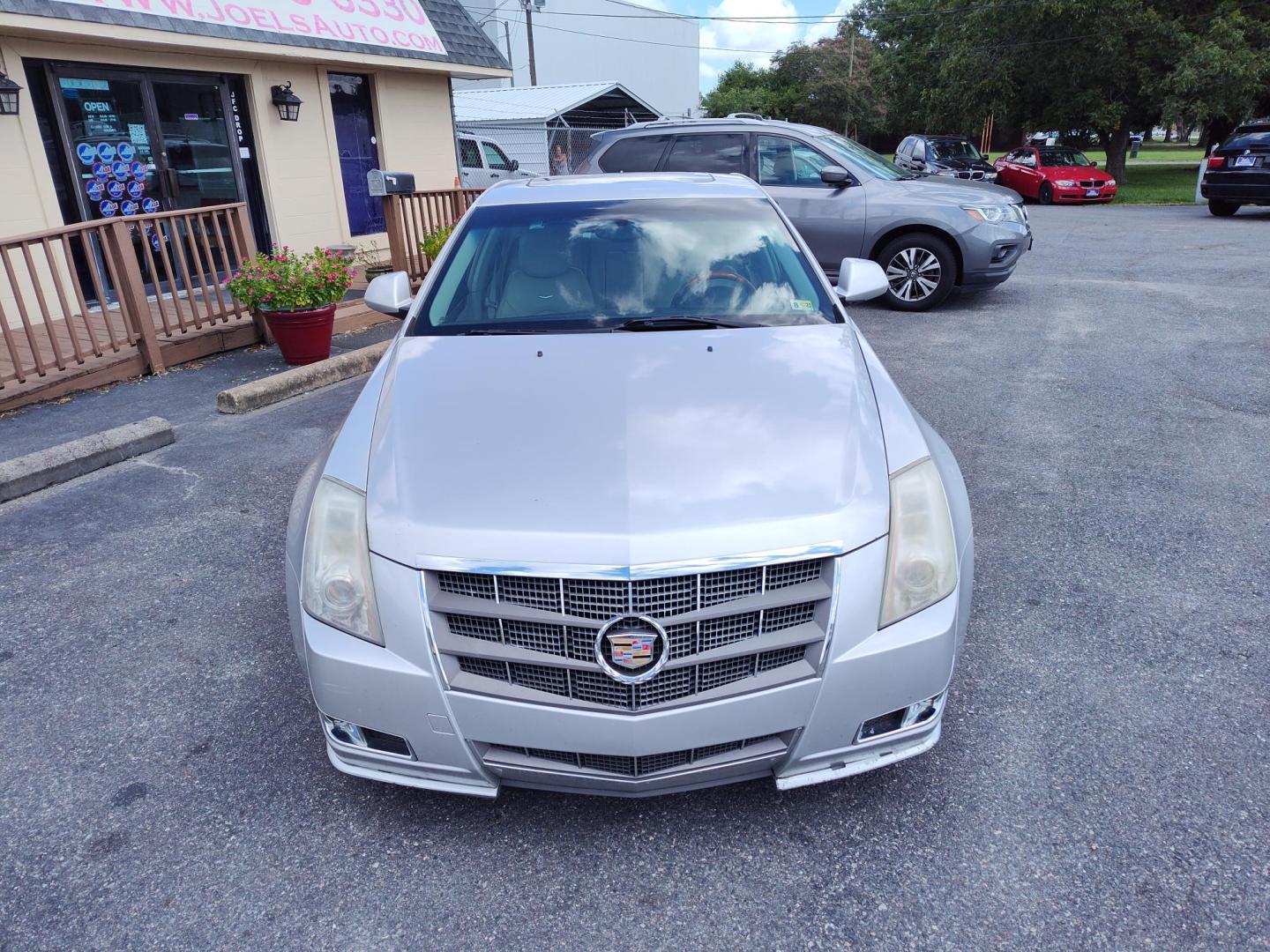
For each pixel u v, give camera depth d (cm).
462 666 208
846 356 273
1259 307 807
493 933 200
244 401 567
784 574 203
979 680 286
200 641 319
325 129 1040
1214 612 322
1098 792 237
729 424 233
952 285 834
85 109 795
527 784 216
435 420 242
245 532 403
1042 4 2205
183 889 213
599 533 199
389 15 1049
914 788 241
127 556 383
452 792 227
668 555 196
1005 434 506
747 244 337
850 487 214
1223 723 262
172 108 873
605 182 387
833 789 242
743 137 877
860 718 211
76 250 798
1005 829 226
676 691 203
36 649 316
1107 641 306
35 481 453
